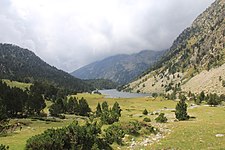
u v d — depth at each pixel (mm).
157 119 62156
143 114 90938
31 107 109250
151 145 36344
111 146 36656
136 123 46125
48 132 32656
